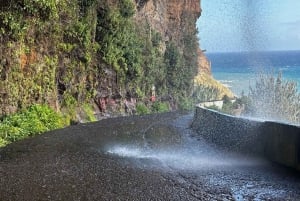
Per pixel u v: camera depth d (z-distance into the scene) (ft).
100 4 84.23
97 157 43.11
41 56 65.05
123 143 51.70
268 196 29.73
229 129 48.96
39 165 39.29
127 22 92.68
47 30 65.62
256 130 42.01
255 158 41.27
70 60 74.64
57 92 71.46
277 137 38.83
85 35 76.79
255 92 64.54
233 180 33.86
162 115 90.43
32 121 58.85
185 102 119.75
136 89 97.09
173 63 117.19
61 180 34.14
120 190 31.42
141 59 98.43
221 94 142.10
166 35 123.65
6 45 55.47
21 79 59.88
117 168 38.37
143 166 39.19
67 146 49.14
